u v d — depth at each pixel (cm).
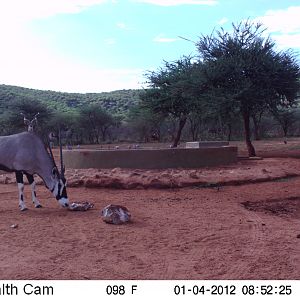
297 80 2906
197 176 1692
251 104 2736
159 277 679
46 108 6688
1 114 7294
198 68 2872
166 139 6538
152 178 1612
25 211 1184
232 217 1118
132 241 887
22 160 1191
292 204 1325
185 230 977
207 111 2747
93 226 1012
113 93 11950
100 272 701
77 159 1983
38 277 672
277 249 833
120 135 7144
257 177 1727
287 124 6756
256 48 2798
